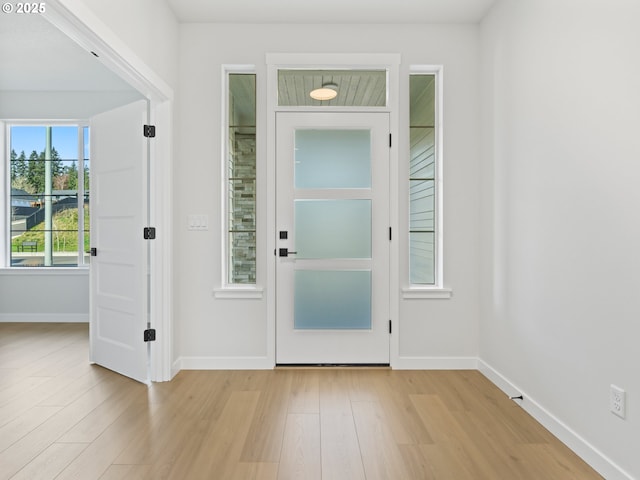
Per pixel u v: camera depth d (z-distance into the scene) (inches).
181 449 83.7
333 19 132.0
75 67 168.1
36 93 195.9
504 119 115.6
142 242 121.2
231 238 138.2
